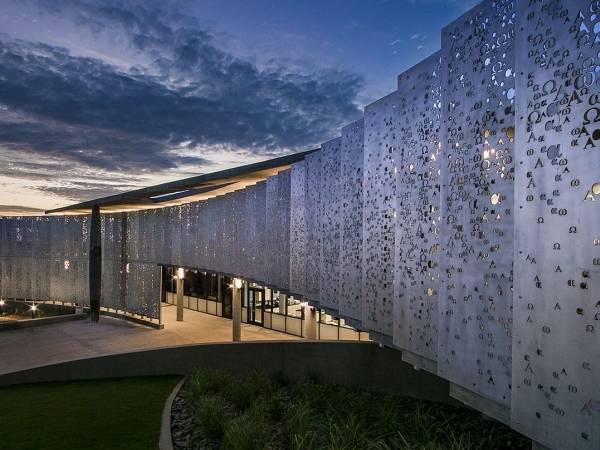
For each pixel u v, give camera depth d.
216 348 10.89
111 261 24.70
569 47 3.62
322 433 6.38
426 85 6.14
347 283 9.05
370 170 7.98
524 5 4.09
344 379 9.70
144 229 23.06
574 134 3.56
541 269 3.85
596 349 3.35
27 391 9.72
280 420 7.23
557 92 3.72
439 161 5.80
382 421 6.80
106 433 6.55
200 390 8.34
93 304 23.45
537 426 3.88
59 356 16.86
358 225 8.70
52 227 26.64
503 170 4.50
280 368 10.40
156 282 21.89
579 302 3.49
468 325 4.98
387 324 7.43
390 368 9.15
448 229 5.36
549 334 3.76
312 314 15.23
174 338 19.56
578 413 3.48
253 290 21.73
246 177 14.54
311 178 11.06
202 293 25.70
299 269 11.65
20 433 6.64
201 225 20.05
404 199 6.66
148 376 10.94
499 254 4.54
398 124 6.87
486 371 4.70
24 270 27.44
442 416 7.33
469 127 5.00
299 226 11.70
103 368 10.84
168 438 6.27
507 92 4.46
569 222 3.59
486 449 5.82
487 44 4.73
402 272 6.71
